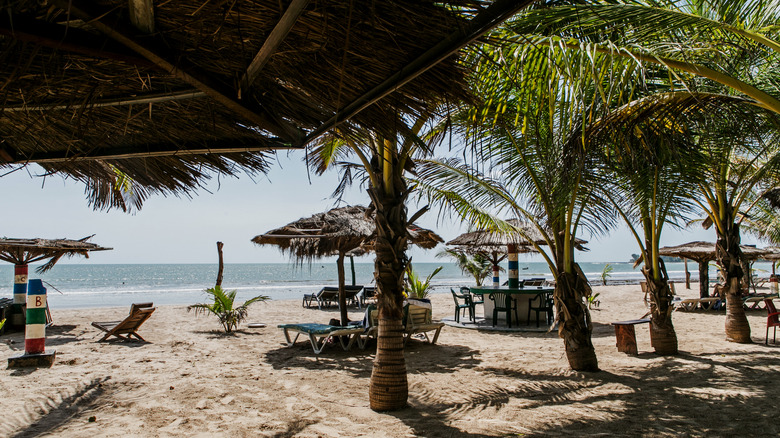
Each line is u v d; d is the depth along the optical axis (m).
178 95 1.87
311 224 10.89
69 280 66.00
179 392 5.88
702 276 17.97
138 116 2.11
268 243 10.48
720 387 5.82
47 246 11.36
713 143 4.84
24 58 1.53
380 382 5.11
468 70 1.82
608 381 6.19
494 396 5.58
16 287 11.48
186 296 35.78
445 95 1.82
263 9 1.38
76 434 4.44
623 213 7.85
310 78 1.80
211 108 1.98
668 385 5.96
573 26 3.09
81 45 1.37
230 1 1.34
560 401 5.35
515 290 11.68
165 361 7.73
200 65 1.65
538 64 3.18
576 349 6.83
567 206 6.54
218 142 2.39
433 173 6.78
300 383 6.33
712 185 8.94
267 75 1.83
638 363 7.29
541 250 7.03
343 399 5.55
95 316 14.92
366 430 4.47
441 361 7.72
